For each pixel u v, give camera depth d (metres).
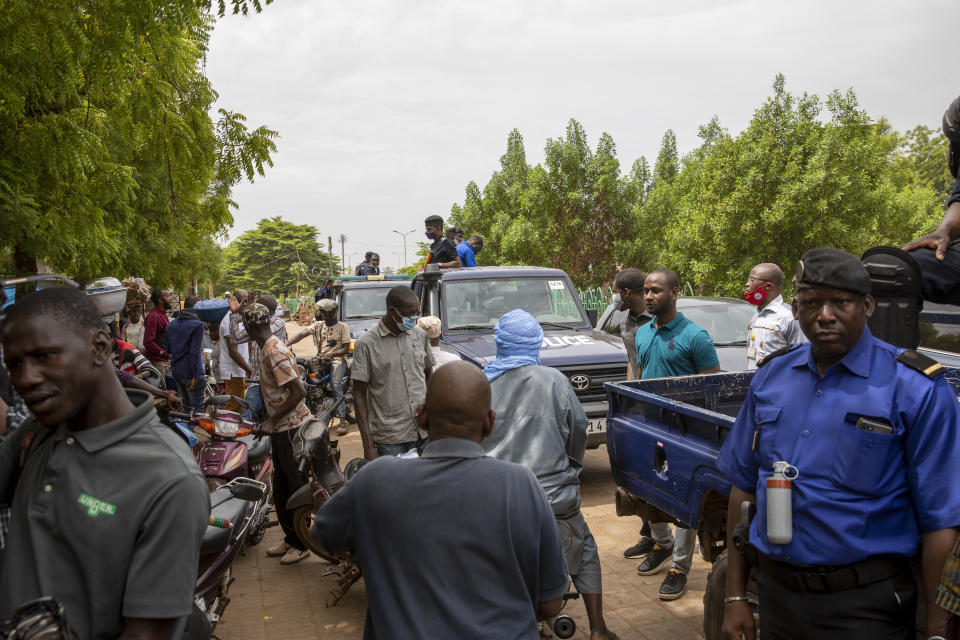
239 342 8.32
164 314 9.41
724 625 2.41
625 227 25.94
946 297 2.75
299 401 4.81
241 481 3.62
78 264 7.95
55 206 6.74
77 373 1.60
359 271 15.66
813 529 2.07
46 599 1.40
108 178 6.55
